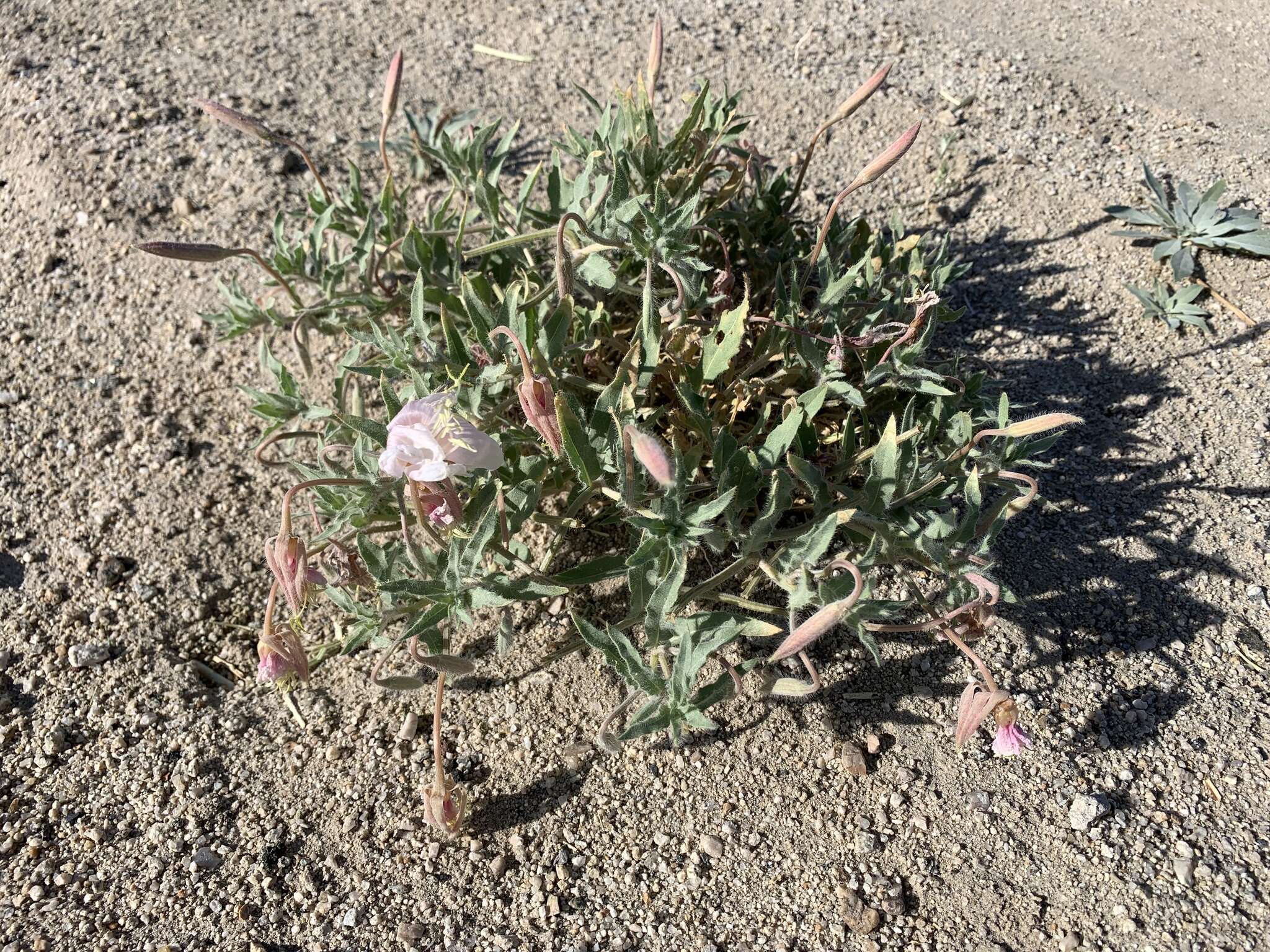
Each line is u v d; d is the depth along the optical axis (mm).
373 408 385
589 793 298
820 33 529
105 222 453
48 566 358
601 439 295
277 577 268
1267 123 463
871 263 341
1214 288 403
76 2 563
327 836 295
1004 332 400
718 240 376
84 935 279
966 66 503
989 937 269
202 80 510
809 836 288
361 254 366
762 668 314
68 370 411
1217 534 336
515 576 301
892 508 299
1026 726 301
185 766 311
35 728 321
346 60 526
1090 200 439
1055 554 337
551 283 322
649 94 360
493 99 503
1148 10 538
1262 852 275
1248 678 307
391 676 317
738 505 288
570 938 275
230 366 410
